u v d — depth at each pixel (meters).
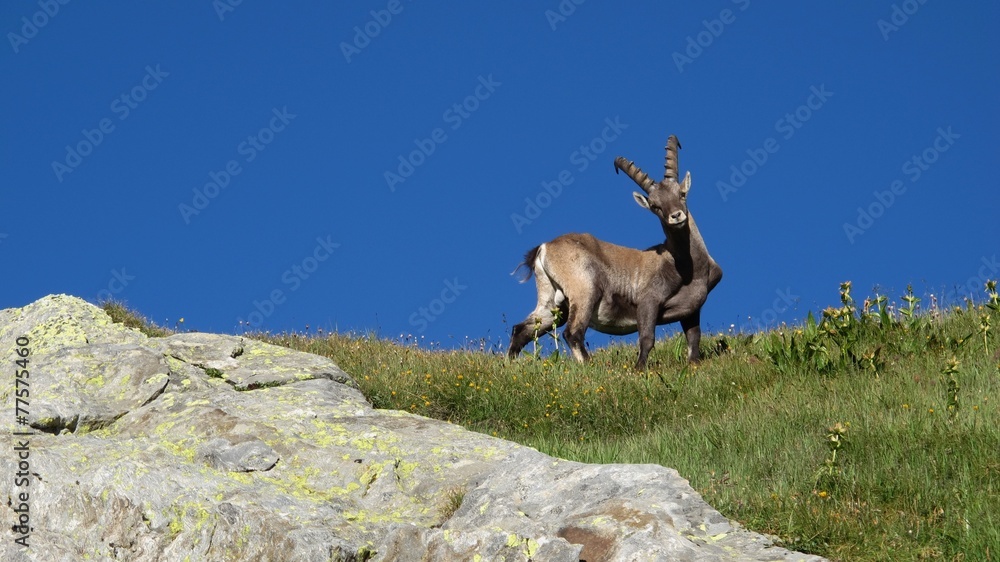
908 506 14.22
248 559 13.25
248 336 30.47
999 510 13.55
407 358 26.88
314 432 17.67
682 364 28.66
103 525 14.23
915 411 18.58
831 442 15.30
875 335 26.25
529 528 13.12
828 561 12.32
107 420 18.25
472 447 16.98
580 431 22.89
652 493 13.86
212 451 16.27
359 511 15.02
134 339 23.45
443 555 12.66
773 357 24.58
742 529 13.45
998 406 18.09
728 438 18.97
